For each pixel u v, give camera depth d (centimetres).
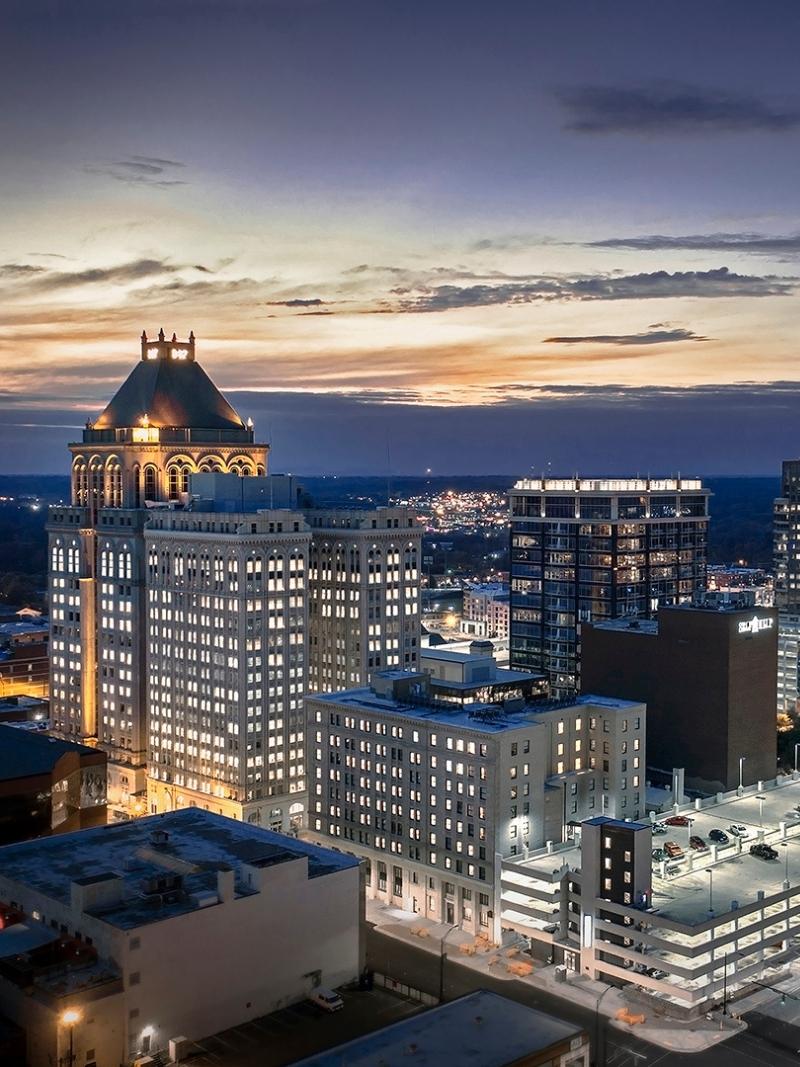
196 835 19062
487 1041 13112
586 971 17750
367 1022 16375
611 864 17575
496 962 18438
